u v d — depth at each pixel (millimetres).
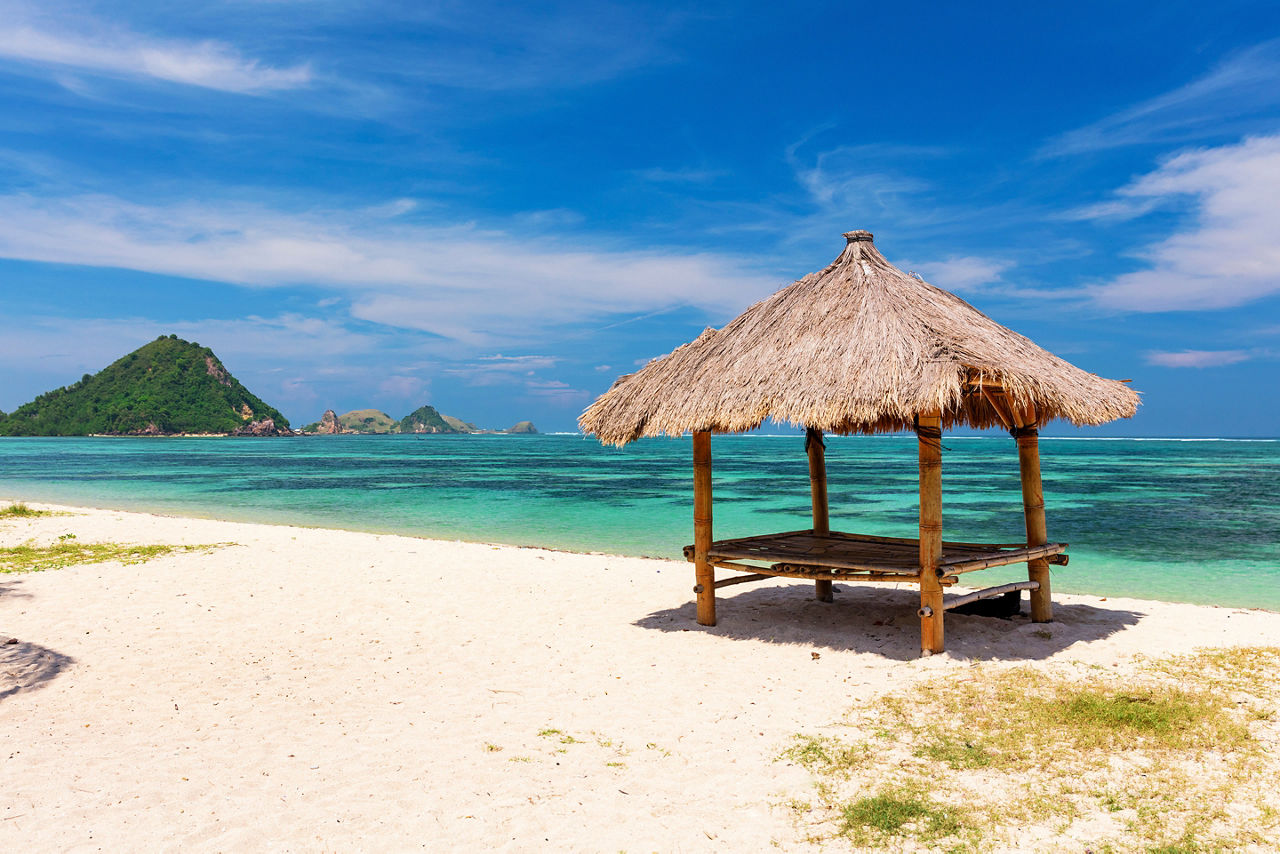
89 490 38062
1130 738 5629
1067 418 8625
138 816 4652
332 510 28062
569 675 7688
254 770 5359
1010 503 28609
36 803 4809
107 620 9617
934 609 7910
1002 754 5445
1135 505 27641
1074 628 9102
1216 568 15547
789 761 5465
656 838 4441
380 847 4332
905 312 8242
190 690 7160
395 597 11305
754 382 8539
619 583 12547
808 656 8180
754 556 9031
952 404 9312
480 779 5215
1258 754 5266
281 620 9859
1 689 7047
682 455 92125
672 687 7246
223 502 31531
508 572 13484
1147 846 4215
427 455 92812
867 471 50969
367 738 5992
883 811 4656
